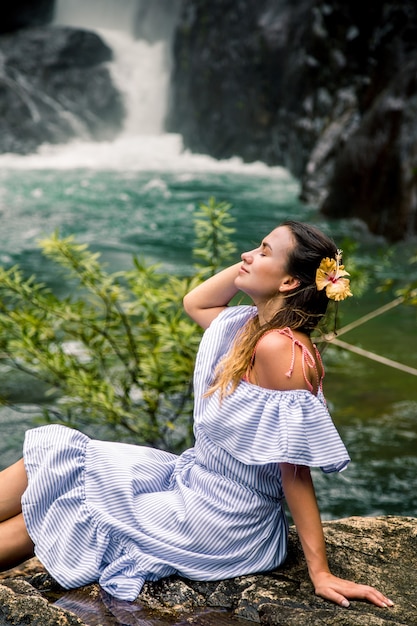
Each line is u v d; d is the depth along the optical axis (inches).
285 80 757.3
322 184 594.2
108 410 192.5
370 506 189.2
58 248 189.3
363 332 303.0
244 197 628.1
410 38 538.6
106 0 1071.6
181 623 91.4
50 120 908.0
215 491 97.8
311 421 91.4
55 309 195.0
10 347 201.2
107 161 840.3
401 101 495.2
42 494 98.7
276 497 99.0
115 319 198.7
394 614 90.5
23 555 101.1
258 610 91.9
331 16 621.0
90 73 952.9
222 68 839.7
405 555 103.7
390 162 483.2
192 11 880.9
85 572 97.4
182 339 182.5
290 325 94.6
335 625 87.5
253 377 94.7
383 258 342.6
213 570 98.4
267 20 789.9
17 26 1015.6
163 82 976.9
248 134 823.1
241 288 97.9
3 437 215.3
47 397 240.7
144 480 101.4
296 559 103.0
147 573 97.5
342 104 620.4
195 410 101.1
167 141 923.4
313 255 94.1
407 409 233.9
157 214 561.9
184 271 400.5
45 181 698.8
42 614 89.3
